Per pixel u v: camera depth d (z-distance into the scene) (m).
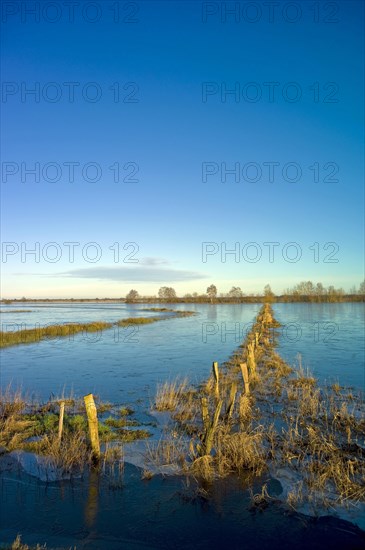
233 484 8.93
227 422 12.27
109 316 76.88
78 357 27.55
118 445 10.77
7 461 10.15
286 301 134.38
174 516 7.92
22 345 34.19
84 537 7.35
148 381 19.56
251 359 18.84
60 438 10.62
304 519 7.68
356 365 22.34
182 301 166.25
